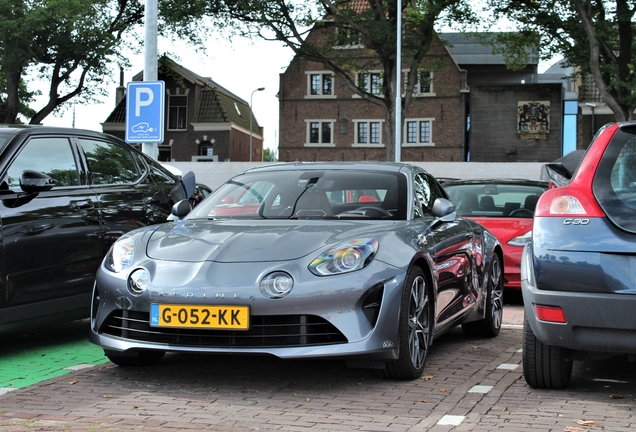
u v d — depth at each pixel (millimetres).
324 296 3895
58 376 4457
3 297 4785
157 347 4020
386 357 4035
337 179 5133
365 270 4008
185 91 48531
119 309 4168
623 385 4223
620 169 3686
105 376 4453
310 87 48375
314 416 3588
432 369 4691
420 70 33406
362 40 30547
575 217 3641
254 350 3879
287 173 5305
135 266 4219
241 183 5289
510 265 8109
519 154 46688
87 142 5809
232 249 4172
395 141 28969
